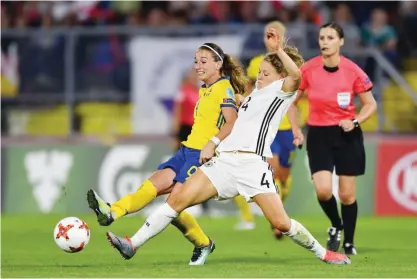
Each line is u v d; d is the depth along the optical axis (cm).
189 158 3194
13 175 6000
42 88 6106
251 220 5091
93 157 5938
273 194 3030
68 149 5966
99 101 6075
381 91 5847
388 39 6488
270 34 2925
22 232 4891
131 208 3180
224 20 6638
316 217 5653
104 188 5916
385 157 5734
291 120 3812
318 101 3731
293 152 4459
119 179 5909
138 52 6006
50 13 6756
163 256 3797
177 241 4472
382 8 6650
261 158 3023
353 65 3722
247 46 5844
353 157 3722
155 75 6006
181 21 6688
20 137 6156
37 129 6150
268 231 4944
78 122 6116
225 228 5112
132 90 6041
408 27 6388
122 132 6075
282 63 2969
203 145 3184
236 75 3200
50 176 5966
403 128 5944
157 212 3091
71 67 6066
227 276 2978
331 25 3675
